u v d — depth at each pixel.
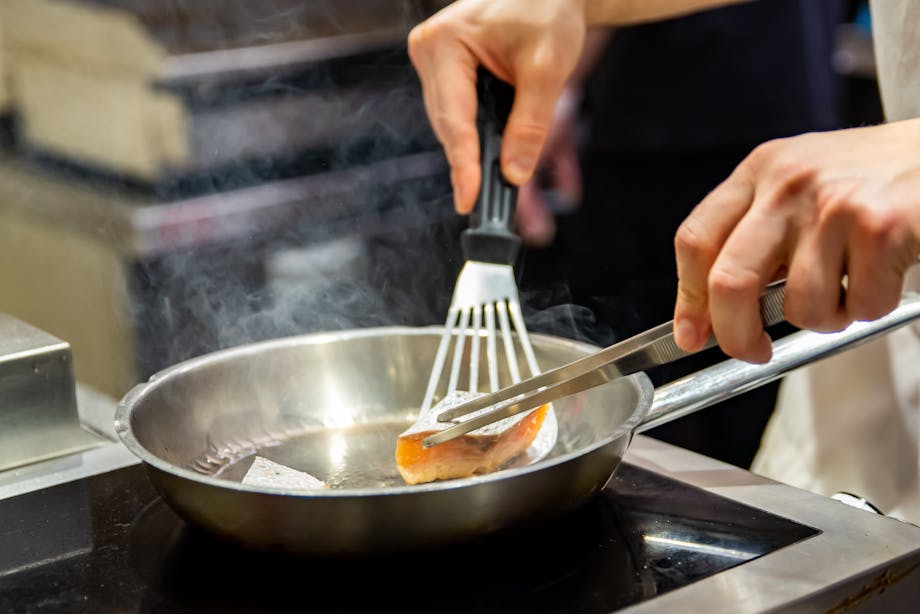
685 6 1.24
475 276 1.10
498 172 1.14
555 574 0.93
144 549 0.96
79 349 1.96
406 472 1.01
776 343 1.00
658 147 1.81
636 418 0.96
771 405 1.88
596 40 1.75
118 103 1.78
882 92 1.19
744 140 1.79
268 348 1.08
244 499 0.90
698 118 1.79
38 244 1.96
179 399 1.03
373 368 1.10
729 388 0.99
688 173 1.84
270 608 0.91
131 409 0.98
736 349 0.89
